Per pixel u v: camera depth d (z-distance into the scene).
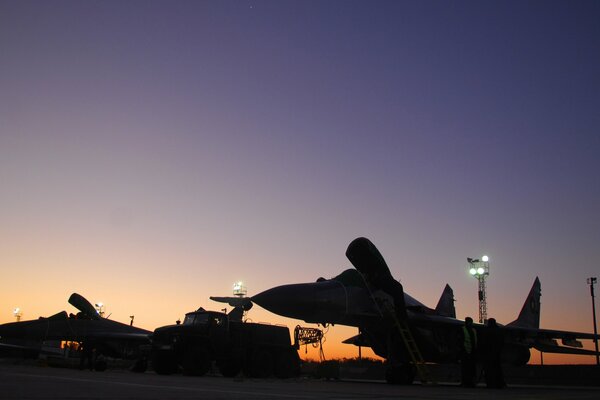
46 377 12.66
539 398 9.59
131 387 9.67
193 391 9.13
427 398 9.18
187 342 20.89
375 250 18.91
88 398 7.14
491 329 16.27
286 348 23.27
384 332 20.12
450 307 31.50
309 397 8.42
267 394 8.96
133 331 35.88
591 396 10.52
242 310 23.86
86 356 28.61
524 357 25.64
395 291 18.88
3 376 12.66
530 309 33.06
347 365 35.31
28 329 34.34
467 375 16.44
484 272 36.97
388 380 18.44
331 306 18.88
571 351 24.88
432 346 20.14
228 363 21.94
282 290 19.03
